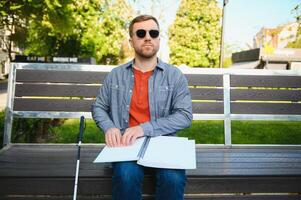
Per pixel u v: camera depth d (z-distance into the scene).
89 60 4.70
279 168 2.64
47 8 6.74
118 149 2.25
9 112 3.43
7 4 6.54
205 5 21.34
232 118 3.55
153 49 2.56
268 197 2.56
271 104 3.60
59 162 2.75
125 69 2.65
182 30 21.47
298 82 3.65
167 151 2.25
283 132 6.17
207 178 2.46
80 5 11.24
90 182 2.42
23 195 2.43
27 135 4.27
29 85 3.49
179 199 2.13
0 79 22.42
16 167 2.60
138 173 2.15
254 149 3.32
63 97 3.52
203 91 3.56
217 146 3.42
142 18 2.56
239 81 3.60
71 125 6.23
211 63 21.69
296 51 21.80
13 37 10.46
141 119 2.58
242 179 2.47
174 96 2.59
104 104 2.66
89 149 3.25
